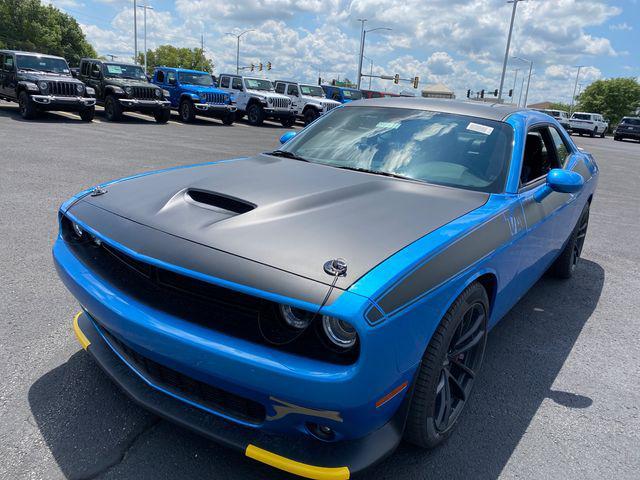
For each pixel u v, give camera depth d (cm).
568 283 487
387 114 350
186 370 190
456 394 248
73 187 705
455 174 292
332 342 172
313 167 305
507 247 254
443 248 208
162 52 9300
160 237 204
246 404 192
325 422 177
